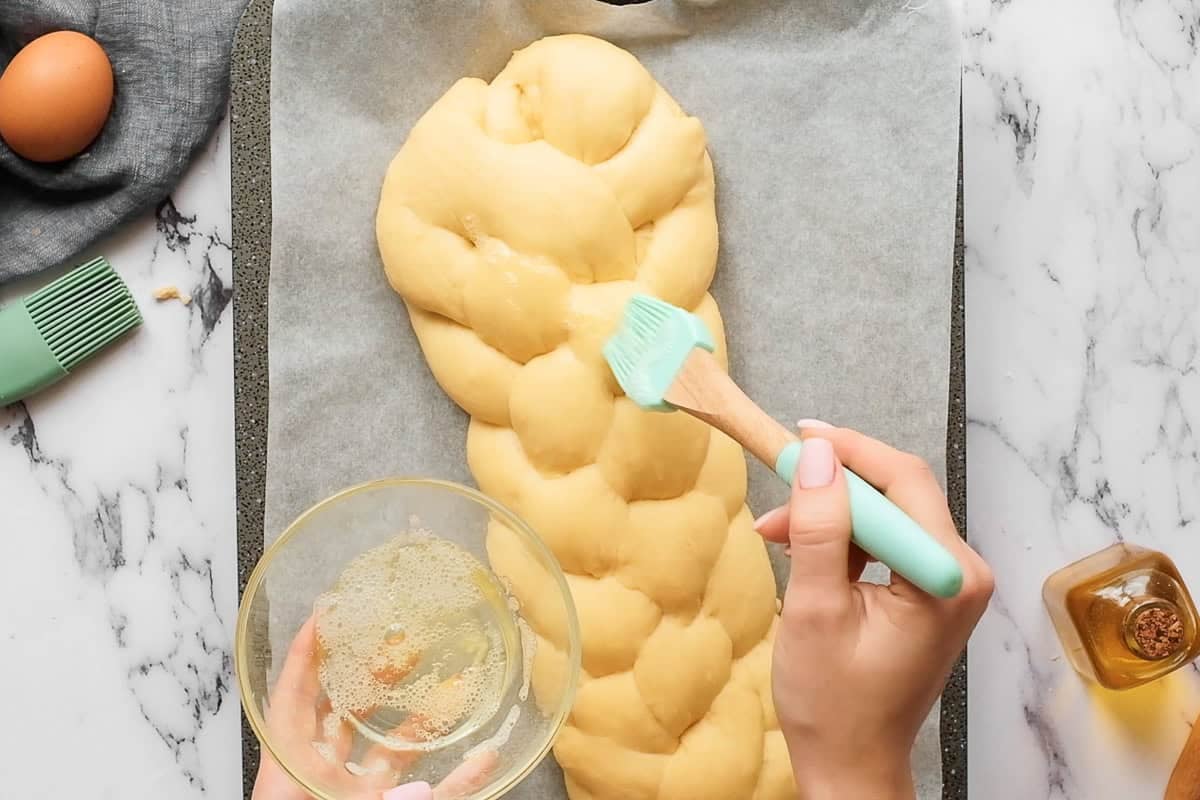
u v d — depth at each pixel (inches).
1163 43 42.9
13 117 38.2
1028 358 42.9
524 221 36.0
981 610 30.1
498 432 37.9
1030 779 42.3
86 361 41.4
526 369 36.9
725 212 39.8
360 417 39.3
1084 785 42.3
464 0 38.3
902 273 39.5
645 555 36.0
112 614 41.4
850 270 39.6
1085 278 42.9
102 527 41.5
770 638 38.0
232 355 41.8
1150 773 42.4
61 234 40.4
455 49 39.0
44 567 41.4
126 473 41.5
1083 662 42.0
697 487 36.8
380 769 34.2
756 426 31.6
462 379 37.5
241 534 39.1
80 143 39.4
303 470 39.1
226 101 41.4
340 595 34.9
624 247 36.5
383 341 39.4
